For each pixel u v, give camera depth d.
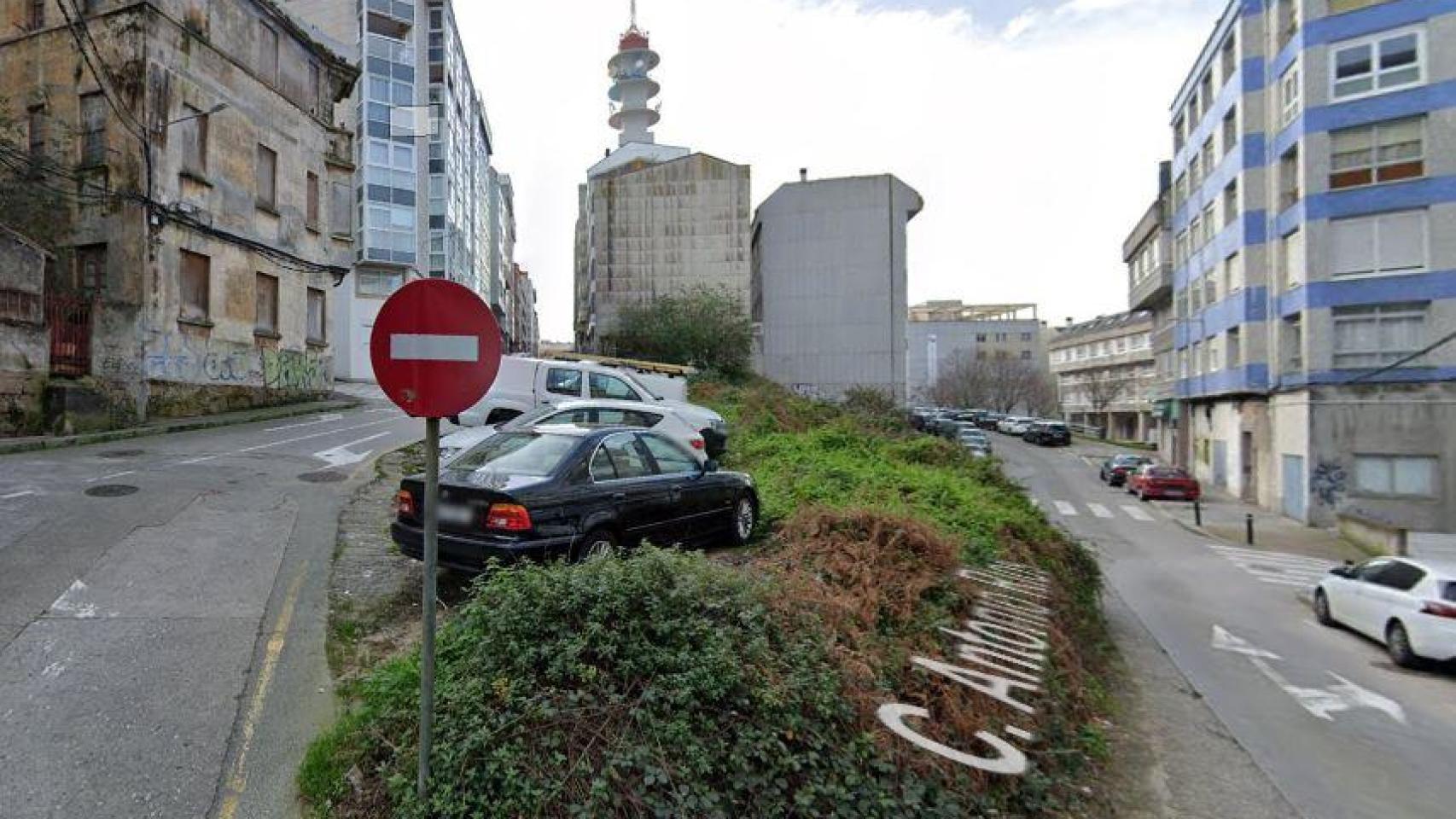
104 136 16.39
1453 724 8.49
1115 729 7.02
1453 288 22.62
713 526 8.21
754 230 52.88
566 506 6.37
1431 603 10.77
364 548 7.68
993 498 12.66
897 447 17.66
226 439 14.74
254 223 19.83
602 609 4.30
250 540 7.64
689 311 42.62
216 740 4.12
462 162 51.53
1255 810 5.89
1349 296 23.95
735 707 4.15
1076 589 10.55
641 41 63.62
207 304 18.12
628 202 46.81
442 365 3.51
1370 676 10.57
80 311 15.42
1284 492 26.66
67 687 4.53
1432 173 22.84
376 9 39.72
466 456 7.16
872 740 4.35
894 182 48.69
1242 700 8.89
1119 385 66.56
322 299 23.56
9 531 7.32
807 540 7.34
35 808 3.49
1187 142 36.41
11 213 15.94
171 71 16.94
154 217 16.28
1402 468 23.39
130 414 15.74
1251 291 28.23
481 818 3.41
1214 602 15.48
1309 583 17.80
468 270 53.94
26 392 13.84
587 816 3.44
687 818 3.59
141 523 7.90
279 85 21.12
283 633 5.48
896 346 48.12
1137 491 31.30
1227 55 30.59
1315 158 24.50
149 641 5.20
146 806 3.57
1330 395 24.25
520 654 4.07
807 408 25.81
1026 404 81.81
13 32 17.16
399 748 3.76
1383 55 23.56
